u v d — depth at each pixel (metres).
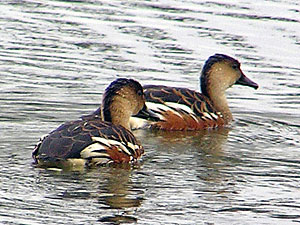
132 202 12.53
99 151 13.88
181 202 12.67
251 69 21.08
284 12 24.62
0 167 13.70
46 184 13.03
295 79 20.66
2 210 12.01
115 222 11.80
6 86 19.25
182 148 15.78
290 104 19.25
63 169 13.72
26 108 17.77
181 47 22.05
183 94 17.89
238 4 25.27
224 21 23.83
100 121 14.60
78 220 11.81
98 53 21.58
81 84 19.59
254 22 23.78
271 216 12.30
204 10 24.73
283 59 21.64
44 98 18.52
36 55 21.33
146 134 16.98
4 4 25.39
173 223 11.91
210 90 18.55
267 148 15.88
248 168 14.48
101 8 25.03
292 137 16.81
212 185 13.48
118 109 15.82
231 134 17.16
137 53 21.62
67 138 13.86
